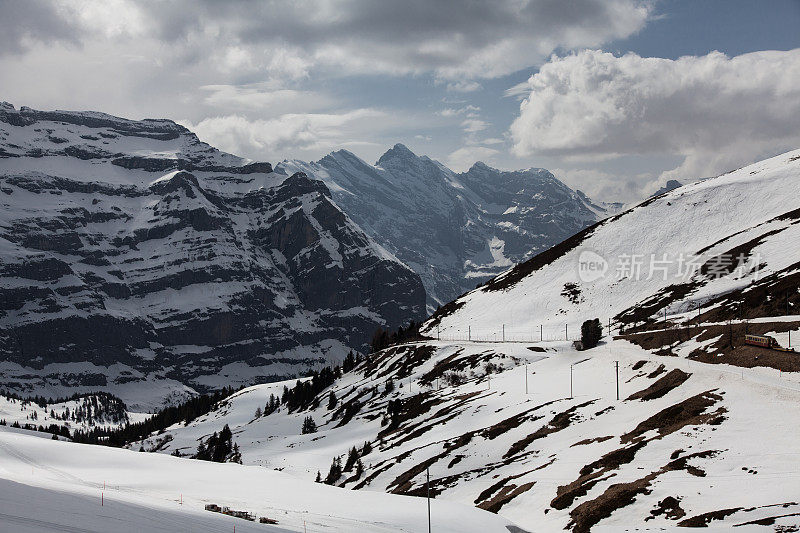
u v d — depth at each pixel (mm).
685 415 116188
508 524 100000
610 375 161875
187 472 130750
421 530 91938
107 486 109750
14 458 129500
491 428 152250
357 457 174375
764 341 140750
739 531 75188
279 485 121375
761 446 96812
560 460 121375
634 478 99875
